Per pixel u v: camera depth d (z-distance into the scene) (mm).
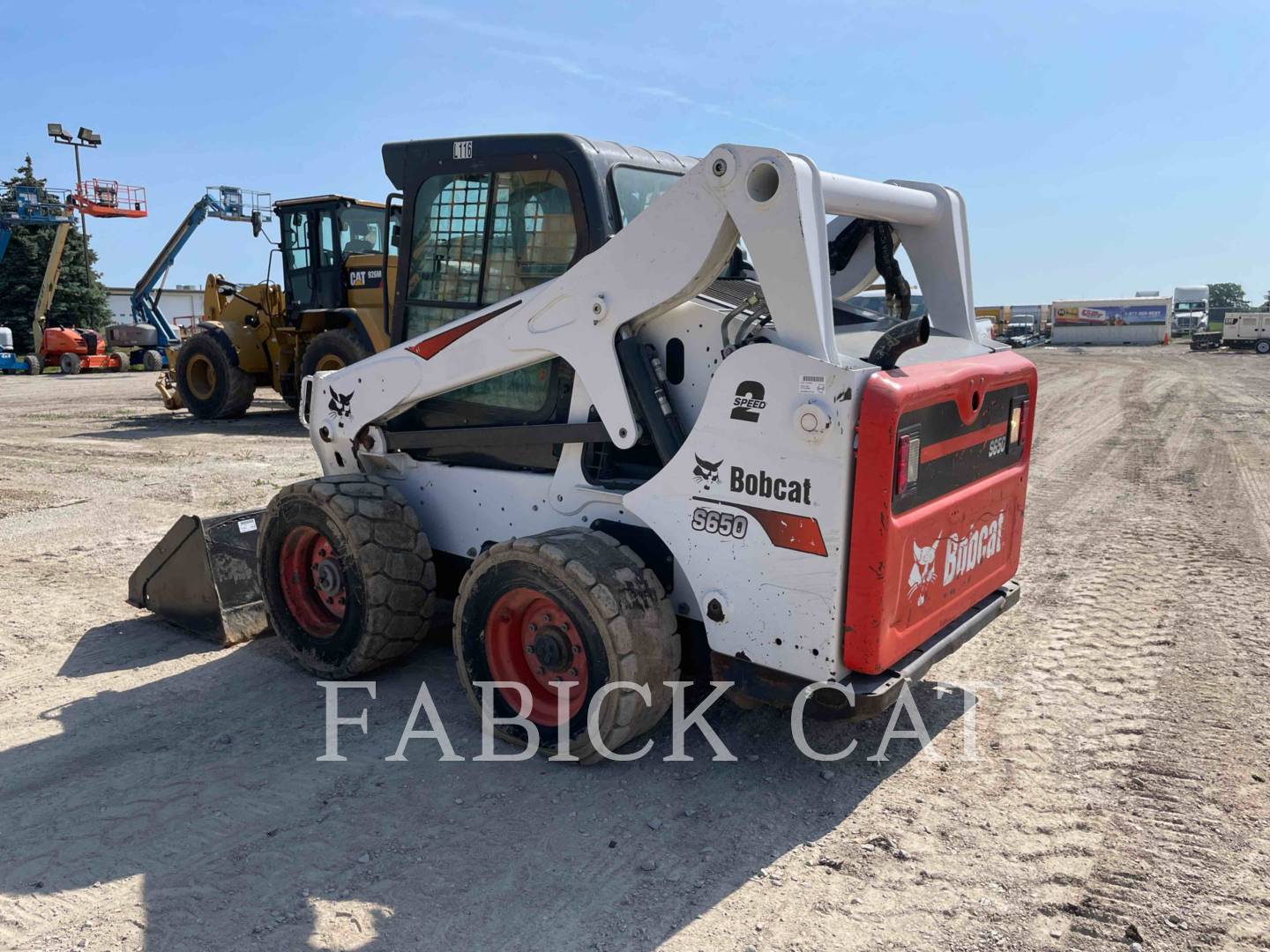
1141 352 42281
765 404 3121
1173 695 4262
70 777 3525
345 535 4098
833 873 2941
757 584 3236
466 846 3076
